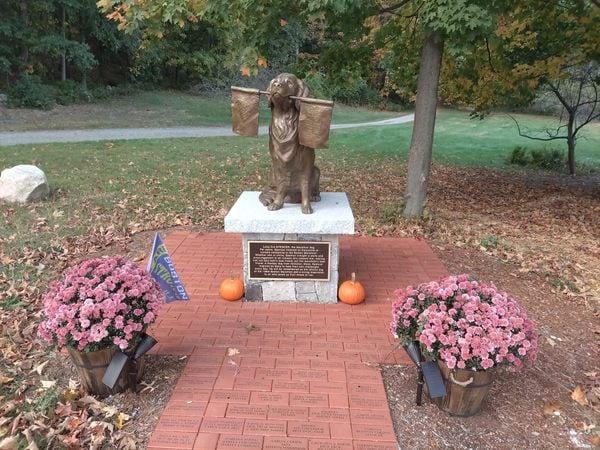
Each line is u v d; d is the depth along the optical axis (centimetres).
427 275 589
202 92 3041
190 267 593
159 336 440
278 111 477
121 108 2362
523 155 1605
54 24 2270
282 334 448
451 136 2250
